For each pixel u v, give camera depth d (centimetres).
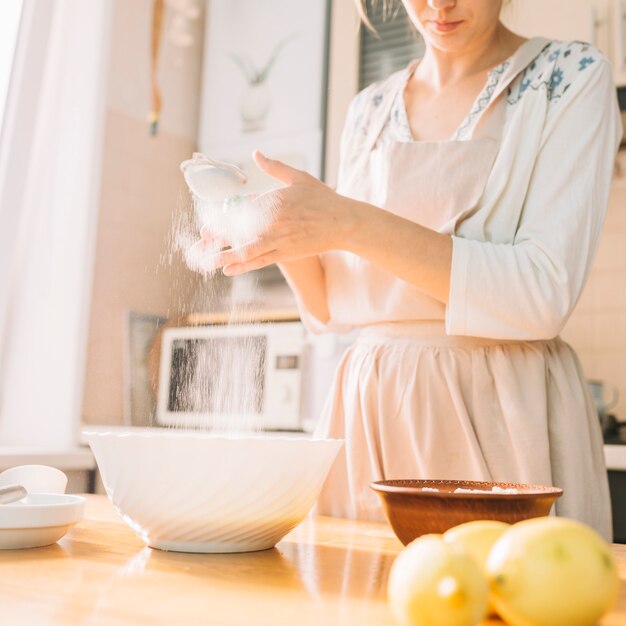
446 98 109
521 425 90
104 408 205
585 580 37
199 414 196
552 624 37
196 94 249
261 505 57
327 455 61
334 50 224
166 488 56
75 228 206
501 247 86
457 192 99
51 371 203
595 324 194
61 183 211
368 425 97
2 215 188
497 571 38
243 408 196
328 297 110
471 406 93
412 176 101
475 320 86
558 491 57
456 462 92
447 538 44
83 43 214
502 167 95
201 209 85
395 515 57
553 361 96
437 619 35
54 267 208
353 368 103
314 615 40
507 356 94
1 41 190
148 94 230
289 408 198
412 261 83
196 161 84
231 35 247
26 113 191
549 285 85
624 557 61
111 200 215
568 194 90
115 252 214
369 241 82
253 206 80
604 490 99
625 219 193
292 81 231
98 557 55
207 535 57
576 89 94
